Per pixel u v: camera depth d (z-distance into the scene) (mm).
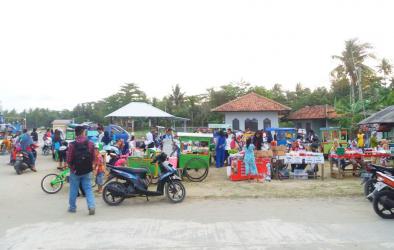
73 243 6238
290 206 9133
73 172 8445
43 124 122062
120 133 23906
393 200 7734
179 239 6406
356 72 40281
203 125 63000
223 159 17547
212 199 10070
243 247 5934
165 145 15703
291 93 67625
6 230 7090
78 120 96750
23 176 14875
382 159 13664
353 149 15000
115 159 11992
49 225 7430
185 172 13414
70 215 8320
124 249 5902
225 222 7555
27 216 8234
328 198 10133
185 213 8430
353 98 39969
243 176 13555
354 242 6172
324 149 20594
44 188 11242
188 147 15234
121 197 9422
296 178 13969
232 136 18328
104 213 8500
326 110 40594
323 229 6988
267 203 9516
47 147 25891
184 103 72312
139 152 14484
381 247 5910
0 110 49719
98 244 6168
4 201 9930
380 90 30969
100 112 90875
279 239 6363
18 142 18938
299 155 13633
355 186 12008
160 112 27891
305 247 5922
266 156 13805
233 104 40156
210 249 5848
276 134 22406
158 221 7691
